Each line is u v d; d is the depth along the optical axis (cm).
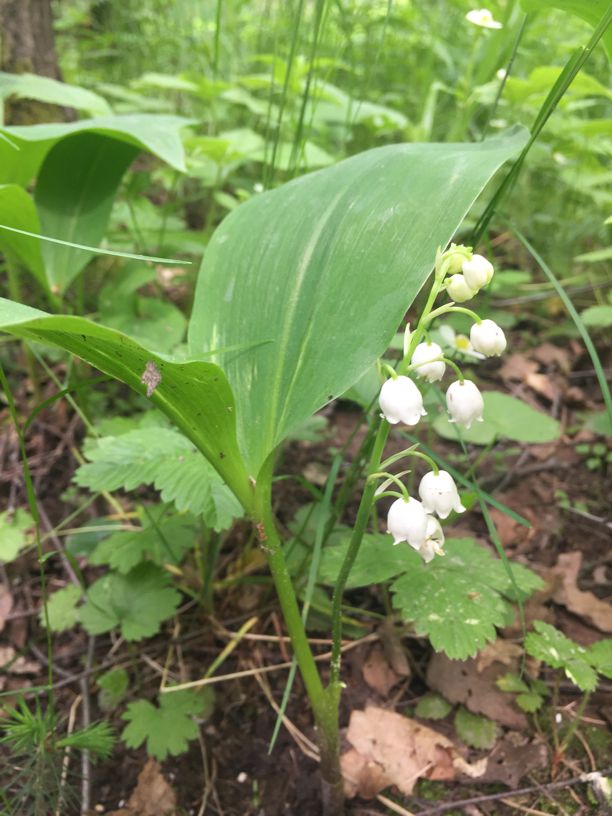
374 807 18
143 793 18
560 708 20
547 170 42
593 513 26
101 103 30
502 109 38
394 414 12
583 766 18
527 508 27
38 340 12
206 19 55
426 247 13
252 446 14
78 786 19
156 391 12
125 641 22
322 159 33
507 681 19
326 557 19
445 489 13
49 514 27
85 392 30
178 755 19
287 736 19
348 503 26
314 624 22
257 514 14
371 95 48
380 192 14
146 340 29
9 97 37
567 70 14
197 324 16
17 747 17
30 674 21
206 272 17
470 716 19
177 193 44
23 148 24
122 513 26
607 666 17
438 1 54
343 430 31
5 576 24
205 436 13
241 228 17
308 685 15
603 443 30
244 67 51
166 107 42
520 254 42
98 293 36
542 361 35
